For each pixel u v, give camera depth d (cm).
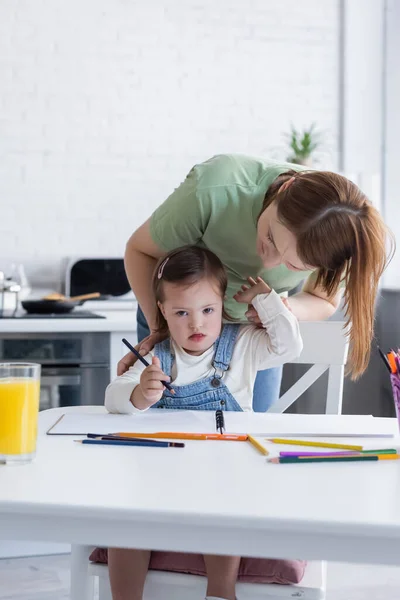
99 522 82
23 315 269
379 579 230
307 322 171
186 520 80
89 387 261
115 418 129
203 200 161
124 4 383
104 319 261
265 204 156
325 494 87
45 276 379
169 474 95
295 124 401
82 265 345
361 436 119
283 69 399
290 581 117
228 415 134
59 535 83
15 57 374
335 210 129
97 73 382
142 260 179
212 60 393
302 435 119
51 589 217
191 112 392
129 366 155
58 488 88
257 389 184
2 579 225
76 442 112
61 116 379
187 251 154
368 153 402
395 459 104
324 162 402
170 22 388
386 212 394
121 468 97
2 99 374
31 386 100
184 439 115
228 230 163
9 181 375
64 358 259
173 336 152
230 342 152
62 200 381
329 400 170
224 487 89
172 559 120
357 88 402
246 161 165
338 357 170
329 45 401
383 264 132
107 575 124
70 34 379
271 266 157
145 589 120
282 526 78
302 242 131
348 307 133
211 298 151
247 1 394
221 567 115
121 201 387
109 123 384
